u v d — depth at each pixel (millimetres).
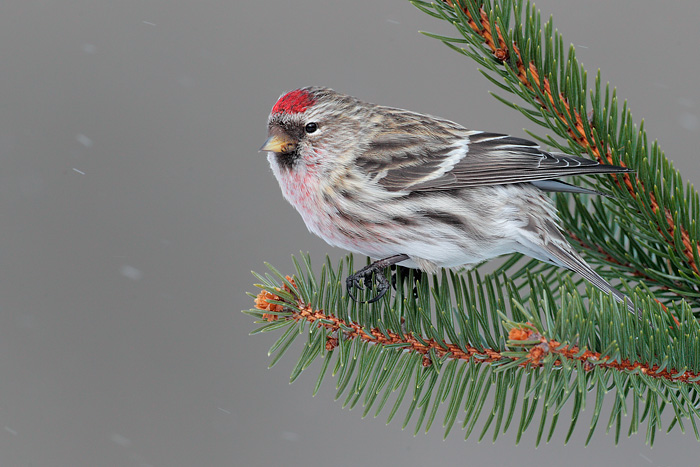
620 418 2738
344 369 2758
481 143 2824
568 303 2748
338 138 2824
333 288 2764
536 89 2781
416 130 2830
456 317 2766
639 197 2775
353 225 2824
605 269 2801
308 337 2762
